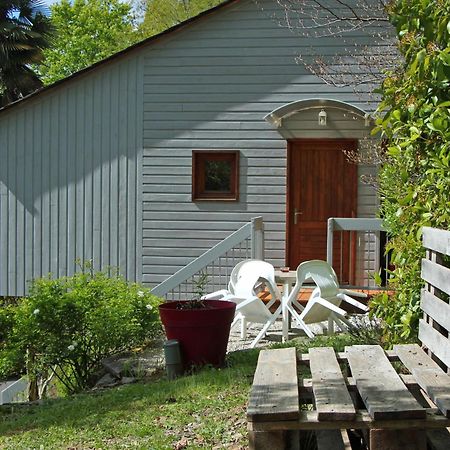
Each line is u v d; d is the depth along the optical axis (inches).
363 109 520.7
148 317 374.9
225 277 532.1
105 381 327.9
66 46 1728.6
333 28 520.1
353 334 319.3
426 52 222.8
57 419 246.4
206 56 538.0
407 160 234.5
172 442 203.8
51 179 554.6
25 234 557.0
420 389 179.0
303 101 498.3
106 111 548.4
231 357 314.8
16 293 557.3
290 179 531.5
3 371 361.4
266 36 532.1
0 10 1011.3
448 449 155.3
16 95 1036.5
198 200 538.0
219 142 537.0
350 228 408.5
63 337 353.7
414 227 228.4
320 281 360.2
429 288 204.5
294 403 150.2
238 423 215.0
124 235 547.5
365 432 173.8
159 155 543.2
